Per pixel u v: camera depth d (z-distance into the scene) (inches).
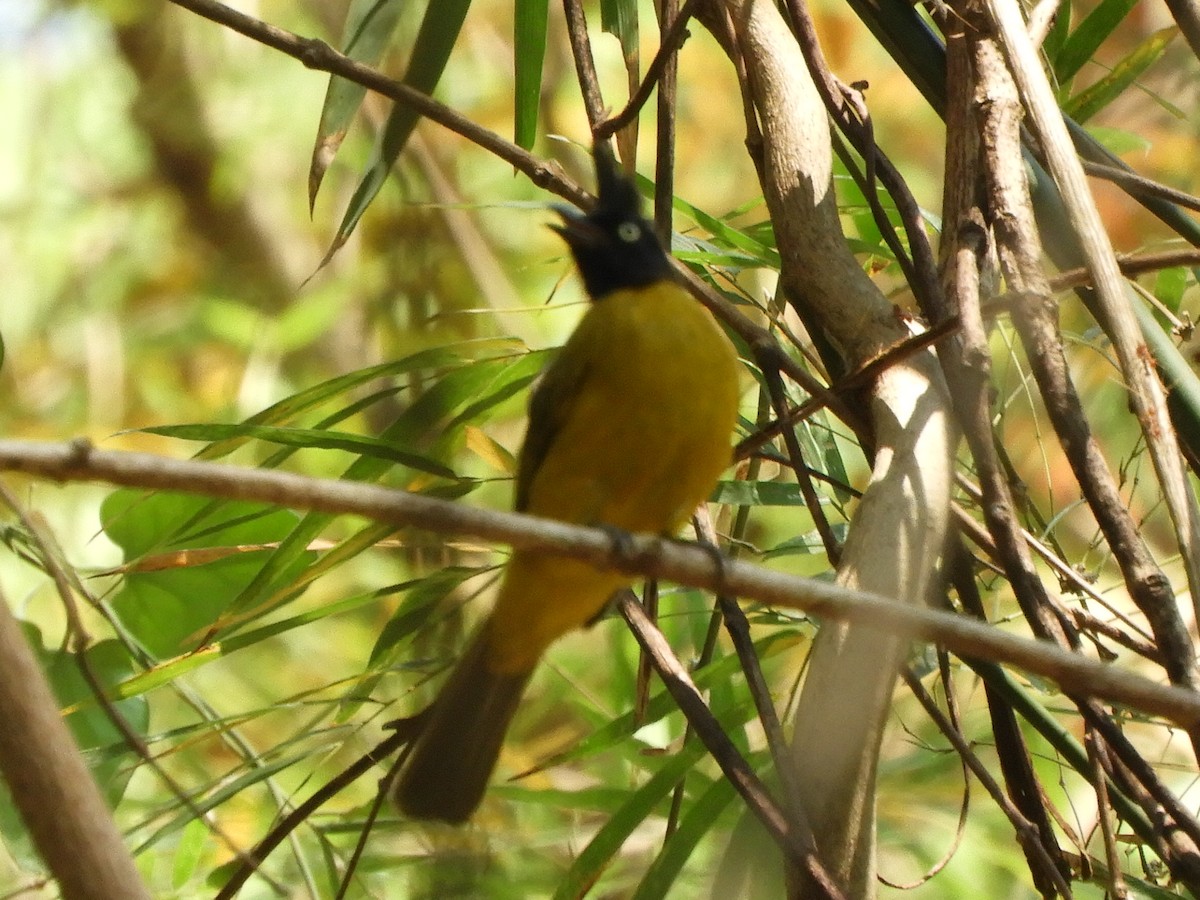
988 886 435.2
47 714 182.4
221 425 310.8
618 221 326.6
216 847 437.7
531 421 306.7
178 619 397.7
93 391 733.9
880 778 426.6
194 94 800.3
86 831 181.0
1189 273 406.3
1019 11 282.0
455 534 209.6
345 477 347.9
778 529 537.0
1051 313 268.2
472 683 308.2
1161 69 586.6
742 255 378.6
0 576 558.9
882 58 678.5
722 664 315.6
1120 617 291.9
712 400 290.5
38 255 773.3
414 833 354.6
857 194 411.5
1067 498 487.8
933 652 352.2
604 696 475.8
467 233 629.9
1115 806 263.9
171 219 826.8
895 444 261.9
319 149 325.1
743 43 326.6
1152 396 235.5
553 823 457.7
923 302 287.9
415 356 345.7
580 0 353.1
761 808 242.7
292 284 833.5
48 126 802.2
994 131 284.4
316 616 325.7
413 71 340.2
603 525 298.8
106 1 796.0
